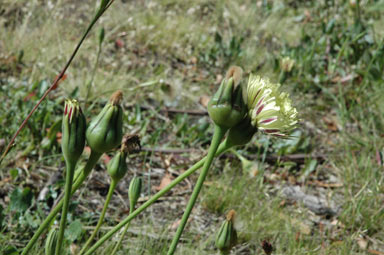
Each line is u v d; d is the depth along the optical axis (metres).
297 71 1.55
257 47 1.79
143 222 0.90
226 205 0.97
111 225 0.88
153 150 1.06
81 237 0.81
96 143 0.60
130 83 1.42
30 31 1.56
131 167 1.07
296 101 1.37
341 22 1.88
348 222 0.97
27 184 0.94
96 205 0.94
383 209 0.97
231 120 0.60
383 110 1.38
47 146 1.02
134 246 0.81
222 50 1.64
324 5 1.98
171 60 1.63
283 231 0.90
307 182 1.10
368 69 1.43
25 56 1.42
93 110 1.23
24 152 1.00
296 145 1.20
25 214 0.81
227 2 2.09
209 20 1.98
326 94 1.48
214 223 0.94
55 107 1.18
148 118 1.22
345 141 1.18
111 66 1.47
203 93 1.46
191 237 0.88
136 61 1.56
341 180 1.12
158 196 0.63
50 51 1.44
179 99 1.37
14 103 1.10
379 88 1.45
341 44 1.65
